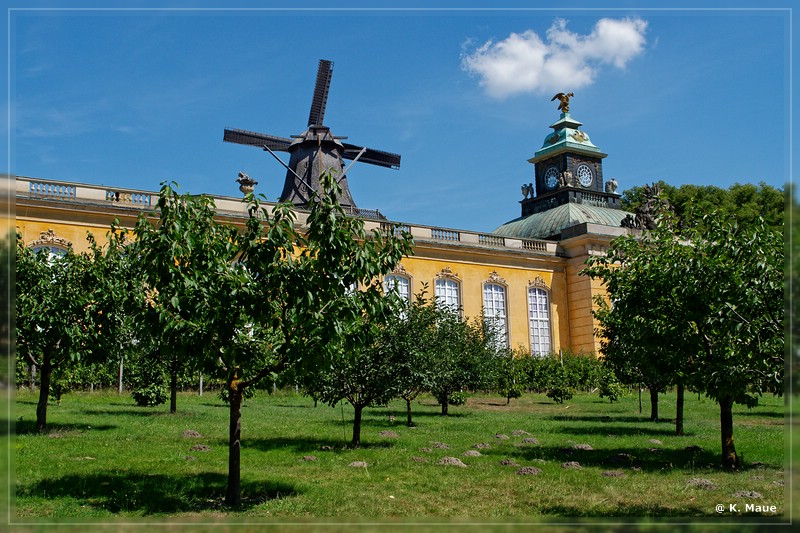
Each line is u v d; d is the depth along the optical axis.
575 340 48.19
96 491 11.02
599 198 57.72
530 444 18.45
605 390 34.47
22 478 11.51
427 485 12.43
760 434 20.89
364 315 12.71
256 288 10.56
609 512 10.30
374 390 17.55
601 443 18.77
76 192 33.47
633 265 15.30
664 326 14.52
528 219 56.09
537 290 48.34
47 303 17.03
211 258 10.84
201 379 32.31
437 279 44.59
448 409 30.08
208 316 10.43
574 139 57.94
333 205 10.70
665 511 10.35
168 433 18.11
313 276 10.51
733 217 13.71
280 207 10.89
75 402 27.03
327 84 53.62
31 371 27.89
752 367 12.29
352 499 11.09
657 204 16.11
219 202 36.31
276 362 12.13
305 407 28.58
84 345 17.77
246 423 21.31
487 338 29.27
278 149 52.00
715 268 12.66
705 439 19.75
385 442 18.06
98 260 18.05
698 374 14.02
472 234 46.44
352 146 53.38
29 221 32.22
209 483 11.95
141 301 11.33
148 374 27.27
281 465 14.27
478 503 10.98
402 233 11.74
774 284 11.36
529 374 39.00
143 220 10.96
